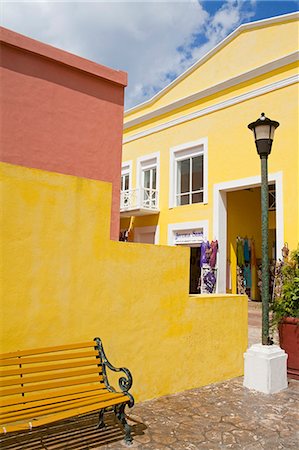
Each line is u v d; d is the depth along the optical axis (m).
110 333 4.62
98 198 4.67
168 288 5.25
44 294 4.15
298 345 6.19
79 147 6.58
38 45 6.19
